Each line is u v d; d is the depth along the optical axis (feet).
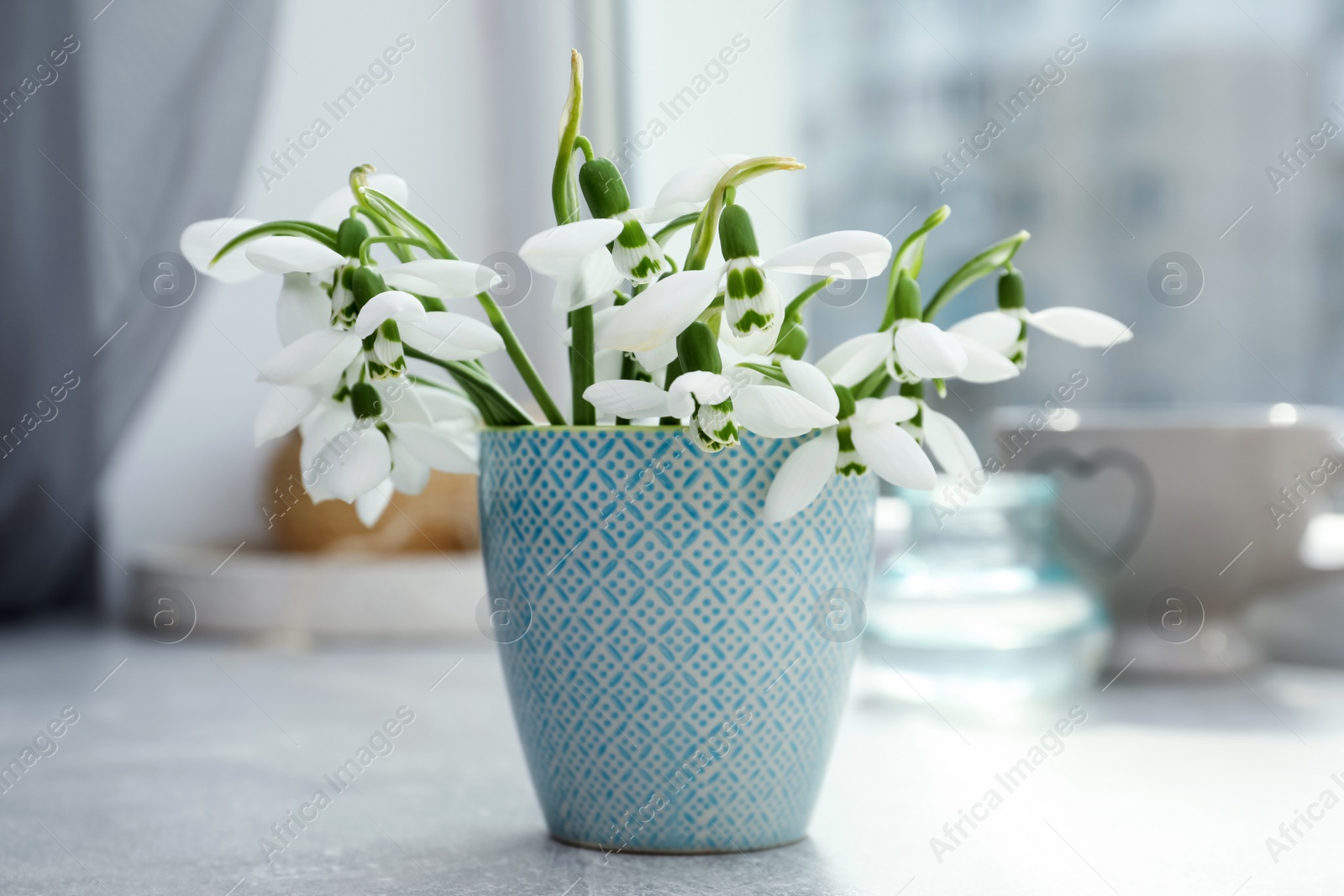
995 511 2.46
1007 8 3.80
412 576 3.22
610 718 1.90
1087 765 2.22
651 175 3.60
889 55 3.91
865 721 2.44
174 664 3.03
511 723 2.45
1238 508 2.50
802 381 1.83
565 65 3.74
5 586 3.99
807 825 1.97
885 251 1.79
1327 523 2.78
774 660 1.89
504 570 1.92
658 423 1.92
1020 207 3.79
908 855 1.94
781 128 3.81
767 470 1.89
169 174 3.60
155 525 4.09
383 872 1.92
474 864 1.93
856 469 1.87
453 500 3.37
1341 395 3.44
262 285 4.03
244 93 3.60
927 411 1.92
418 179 3.90
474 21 3.88
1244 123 3.56
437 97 3.89
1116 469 2.53
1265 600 2.59
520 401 3.62
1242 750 2.27
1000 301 1.94
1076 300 3.73
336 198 1.93
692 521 1.88
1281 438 2.48
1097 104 3.74
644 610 1.88
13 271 3.65
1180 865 1.93
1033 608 2.42
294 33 3.88
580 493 1.89
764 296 1.80
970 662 2.41
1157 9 3.64
